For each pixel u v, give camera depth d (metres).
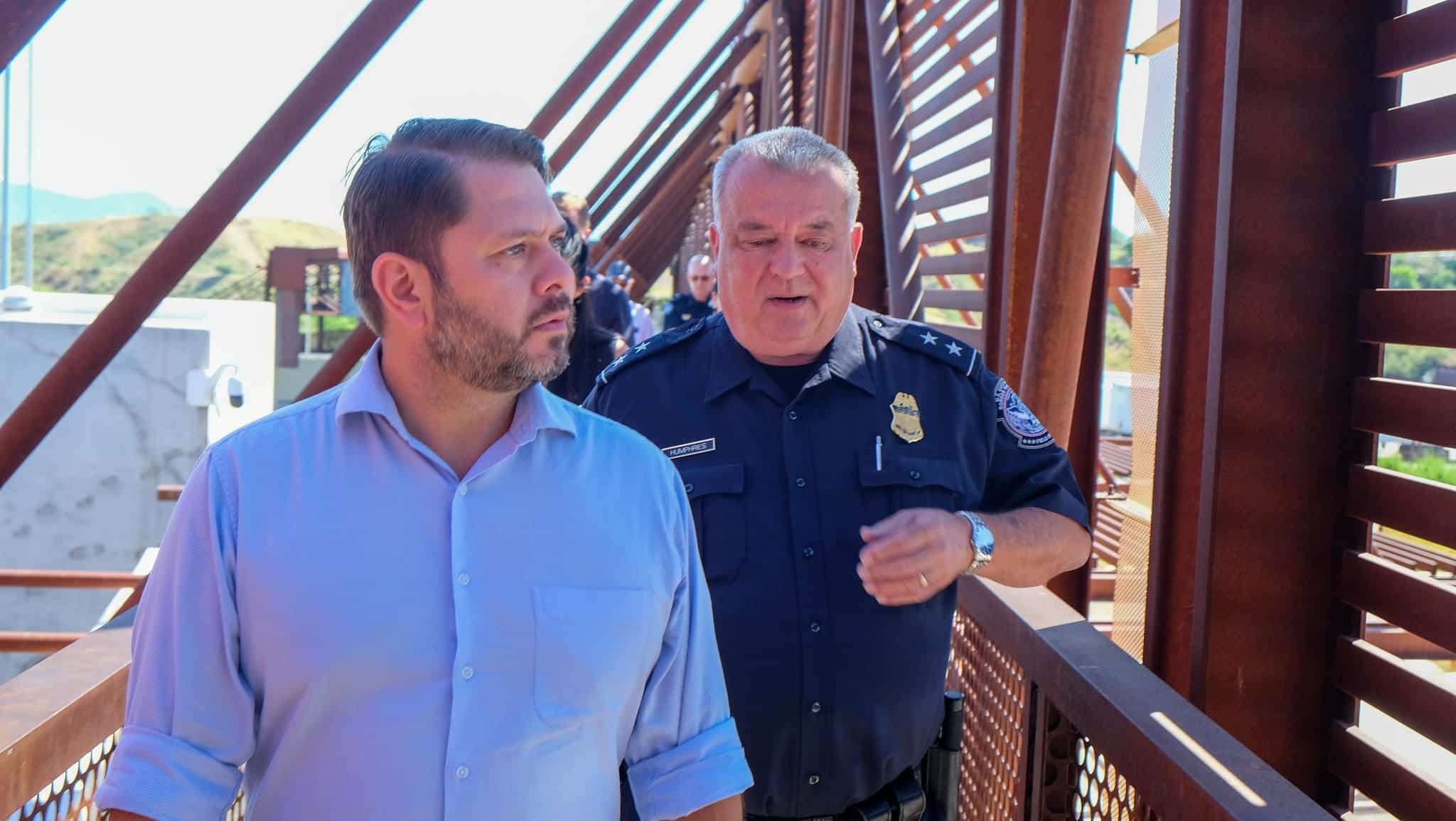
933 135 4.38
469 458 1.31
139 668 1.22
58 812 1.62
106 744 1.76
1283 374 1.86
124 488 6.51
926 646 1.86
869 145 5.73
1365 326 1.82
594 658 1.28
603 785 1.32
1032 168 3.19
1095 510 3.07
